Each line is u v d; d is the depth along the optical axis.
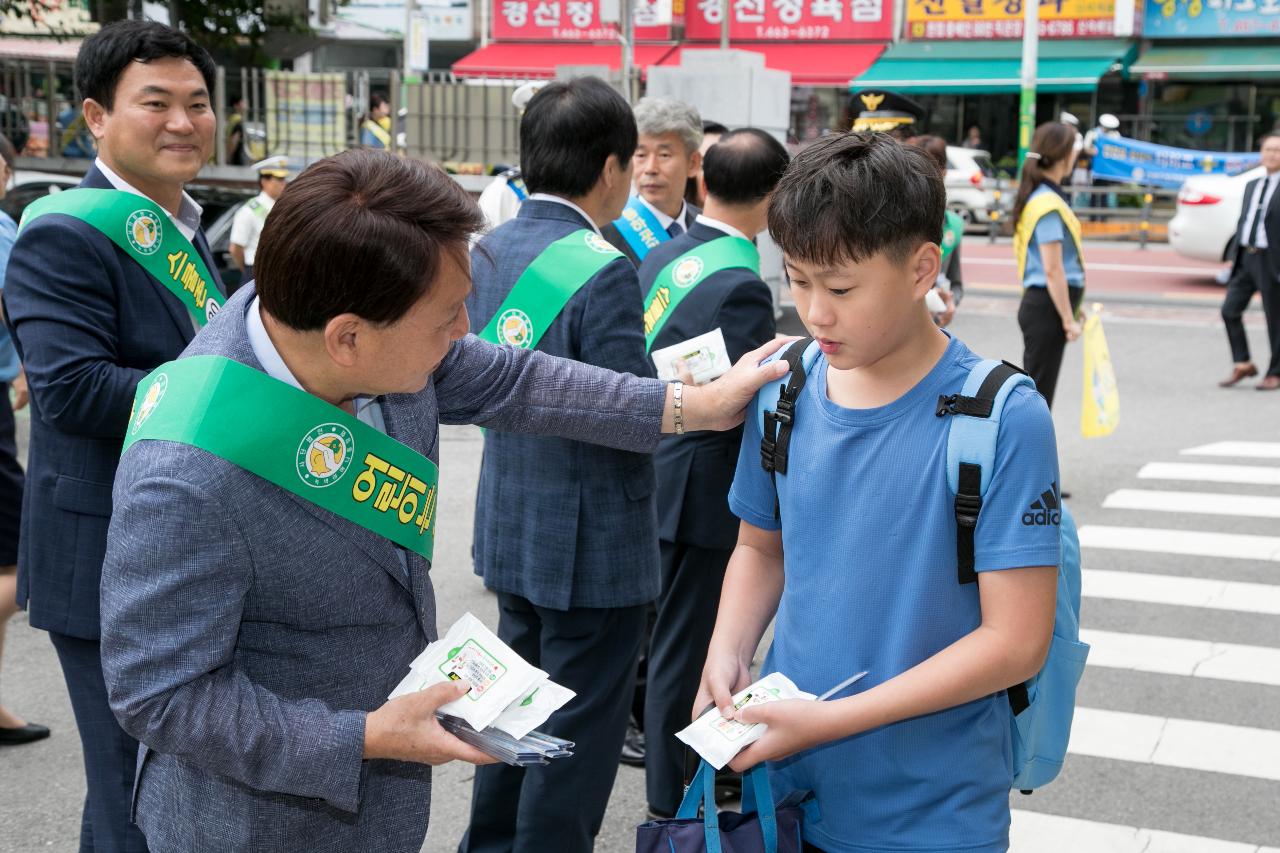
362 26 25.98
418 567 1.72
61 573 2.51
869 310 1.64
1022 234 6.46
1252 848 3.34
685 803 1.81
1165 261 16.88
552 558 2.70
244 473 1.52
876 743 1.77
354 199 1.45
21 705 4.12
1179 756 3.88
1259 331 11.57
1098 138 18.39
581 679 2.75
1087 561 5.75
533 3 24.16
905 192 1.60
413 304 1.48
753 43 23.84
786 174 1.70
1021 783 1.98
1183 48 22.06
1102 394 6.03
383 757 1.57
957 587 1.71
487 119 11.52
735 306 3.11
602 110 2.70
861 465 1.74
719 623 1.97
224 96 12.05
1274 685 4.40
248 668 1.60
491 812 2.88
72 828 3.37
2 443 3.73
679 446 3.26
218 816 1.65
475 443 7.81
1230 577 5.54
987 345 10.98
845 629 1.76
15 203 7.61
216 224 8.60
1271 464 7.31
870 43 23.44
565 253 2.64
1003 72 21.72
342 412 1.58
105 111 2.59
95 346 2.45
